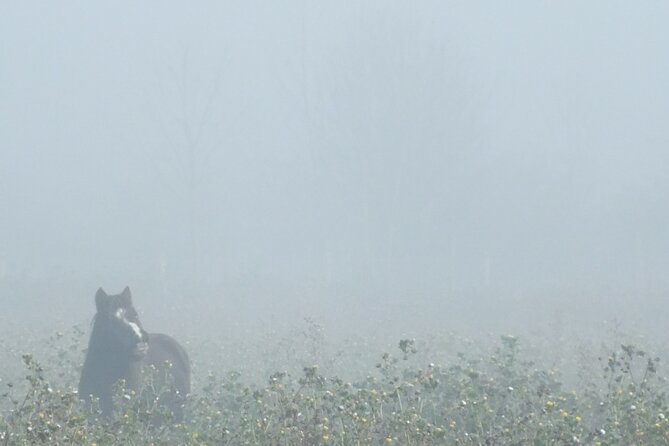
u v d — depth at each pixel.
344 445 11.99
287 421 12.66
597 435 12.12
